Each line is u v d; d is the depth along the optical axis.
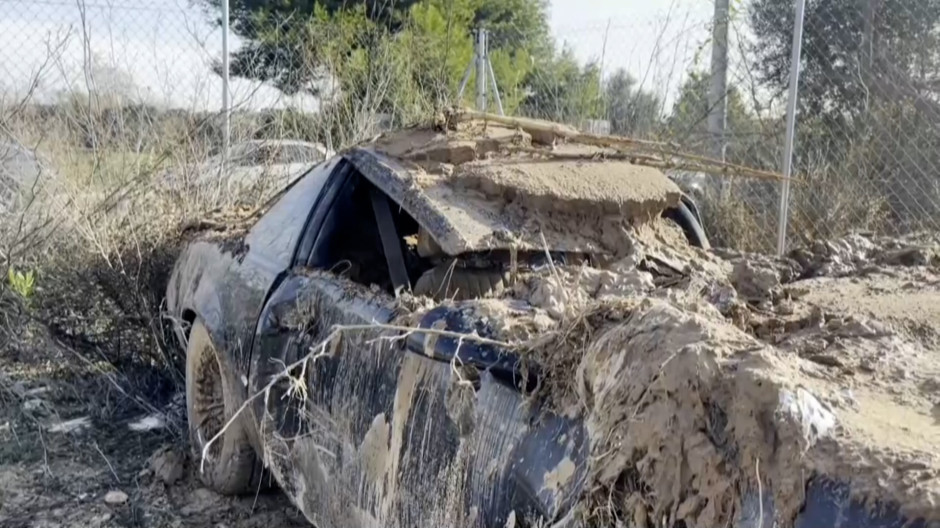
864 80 6.36
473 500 1.99
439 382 2.17
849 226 6.11
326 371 2.76
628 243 3.04
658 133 7.15
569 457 1.74
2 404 4.85
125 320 5.40
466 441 2.05
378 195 3.22
